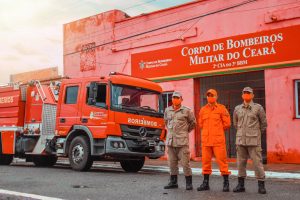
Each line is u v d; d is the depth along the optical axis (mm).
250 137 7469
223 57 15570
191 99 16484
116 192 7457
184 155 7805
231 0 15492
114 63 19578
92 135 11398
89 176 10234
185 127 7871
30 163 17219
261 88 15477
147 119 11711
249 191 7672
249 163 13953
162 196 6992
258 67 14578
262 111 7535
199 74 16250
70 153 12023
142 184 8633
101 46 20234
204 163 7852
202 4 16359
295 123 13625
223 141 7719
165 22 17594
